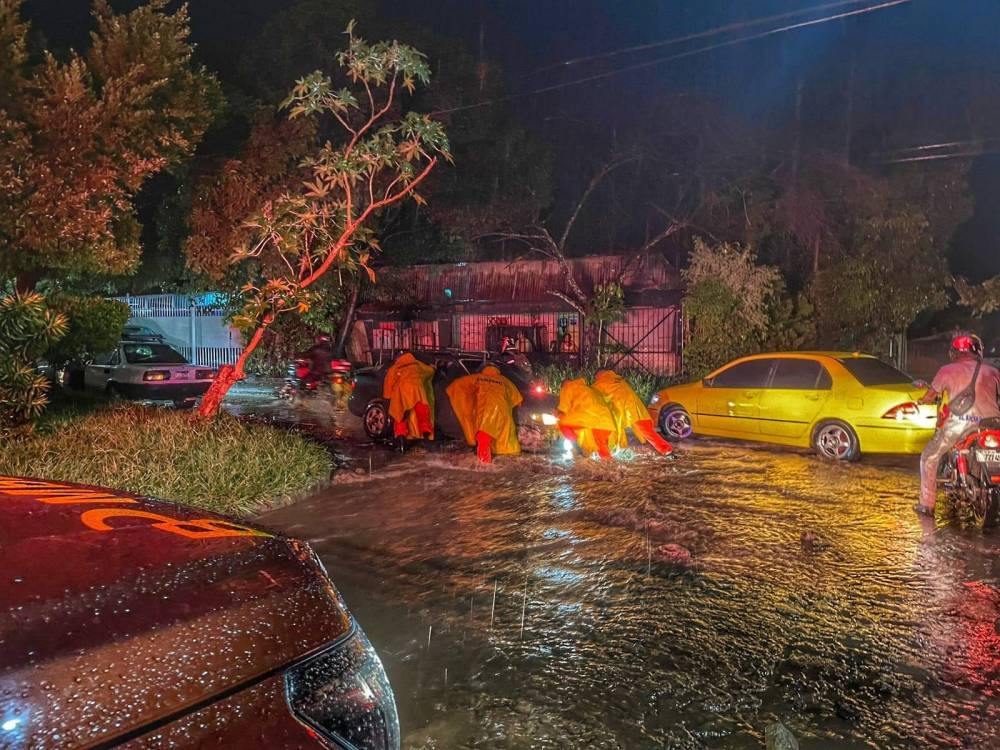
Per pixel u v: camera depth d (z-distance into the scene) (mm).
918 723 3980
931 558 6617
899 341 21750
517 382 12203
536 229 23031
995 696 4250
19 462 8117
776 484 9492
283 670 1814
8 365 8531
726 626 5191
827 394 11133
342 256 10672
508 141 24641
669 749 3760
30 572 1865
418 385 11977
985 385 7570
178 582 1897
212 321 24656
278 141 17531
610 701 4215
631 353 20500
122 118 11008
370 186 10719
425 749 3752
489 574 6234
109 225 11430
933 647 4859
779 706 4160
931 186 20188
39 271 13336
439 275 23156
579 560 6578
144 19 11805
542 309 21656
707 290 17594
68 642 1614
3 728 1428
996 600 5637
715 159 19672
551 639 5000
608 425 10867
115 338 16562
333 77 21000
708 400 12461
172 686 1639
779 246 19984
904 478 9875
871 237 18828
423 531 7453
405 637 5035
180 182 17812
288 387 17984
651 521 7754
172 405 16906
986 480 7469
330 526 7645
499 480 9711
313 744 1769
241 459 9086
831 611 5441
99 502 2578
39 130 10586
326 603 2043
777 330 17828
